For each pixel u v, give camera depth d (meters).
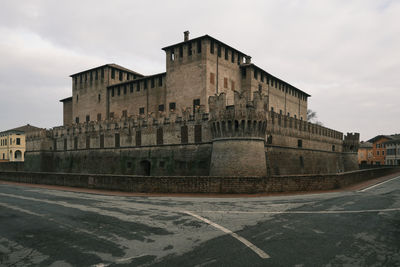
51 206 20.97
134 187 29.05
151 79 60.03
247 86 57.78
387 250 10.45
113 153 56.84
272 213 17.02
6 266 9.46
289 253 10.16
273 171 44.06
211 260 9.58
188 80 52.53
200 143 42.81
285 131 49.88
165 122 48.31
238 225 14.20
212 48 52.28
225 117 36.81
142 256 10.11
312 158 59.31
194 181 27.03
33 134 75.88
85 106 73.12
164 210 18.55
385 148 122.50
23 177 44.59
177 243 11.50
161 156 48.16
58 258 10.12
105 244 11.59
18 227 14.73
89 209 19.45
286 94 70.81
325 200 21.95
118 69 70.31
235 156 36.25
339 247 10.77
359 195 25.00
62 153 69.75
